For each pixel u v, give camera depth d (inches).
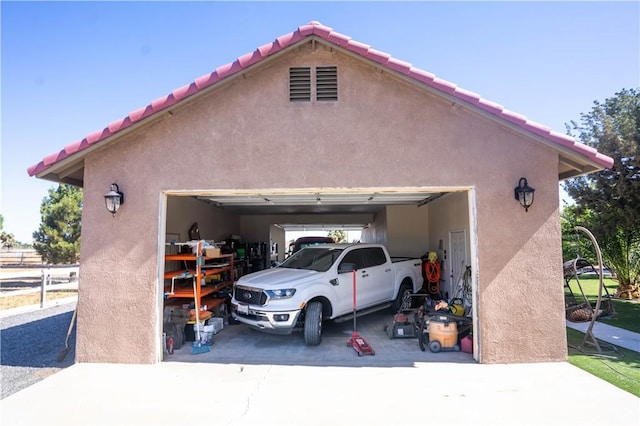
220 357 256.2
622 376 213.6
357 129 249.3
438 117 249.1
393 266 382.9
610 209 494.6
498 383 204.4
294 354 263.6
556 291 239.6
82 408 175.9
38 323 395.9
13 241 1809.8
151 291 243.6
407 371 225.8
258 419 163.5
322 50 254.5
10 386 211.3
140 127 249.3
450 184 245.3
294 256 377.1
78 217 894.4
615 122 494.0
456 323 273.3
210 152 249.9
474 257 245.1
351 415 166.9
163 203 252.7
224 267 374.9
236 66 239.6
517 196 242.4
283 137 249.9
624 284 536.4
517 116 237.0
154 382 209.0
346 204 488.1
